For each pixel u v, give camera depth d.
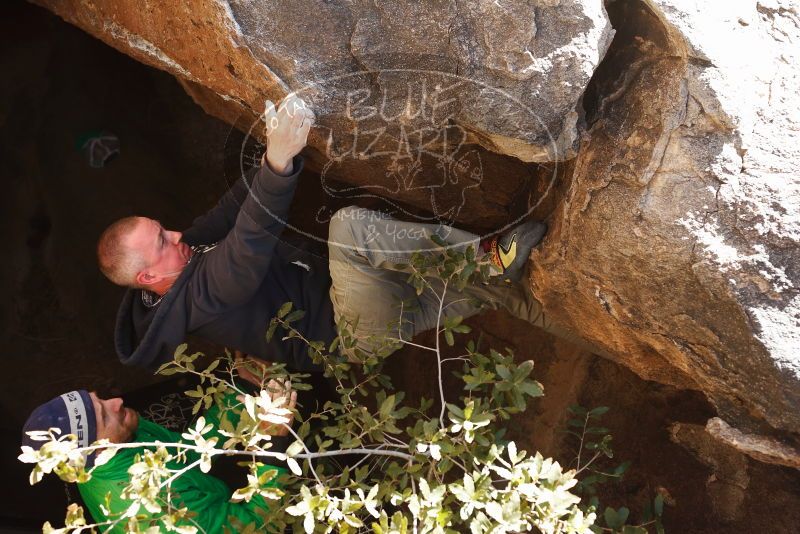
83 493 2.48
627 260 1.86
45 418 2.31
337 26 1.77
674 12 1.75
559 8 1.70
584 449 2.86
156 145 4.52
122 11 2.21
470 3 1.70
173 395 4.13
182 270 2.38
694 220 1.76
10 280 4.52
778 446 1.83
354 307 2.40
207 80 2.10
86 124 4.57
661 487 2.69
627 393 2.83
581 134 1.88
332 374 2.47
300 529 2.11
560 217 2.01
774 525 2.45
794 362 1.73
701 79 1.74
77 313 4.54
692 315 1.84
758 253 1.75
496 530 1.79
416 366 3.63
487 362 2.19
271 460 2.53
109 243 2.33
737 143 1.75
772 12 1.85
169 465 2.47
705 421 2.64
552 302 2.22
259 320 2.45
